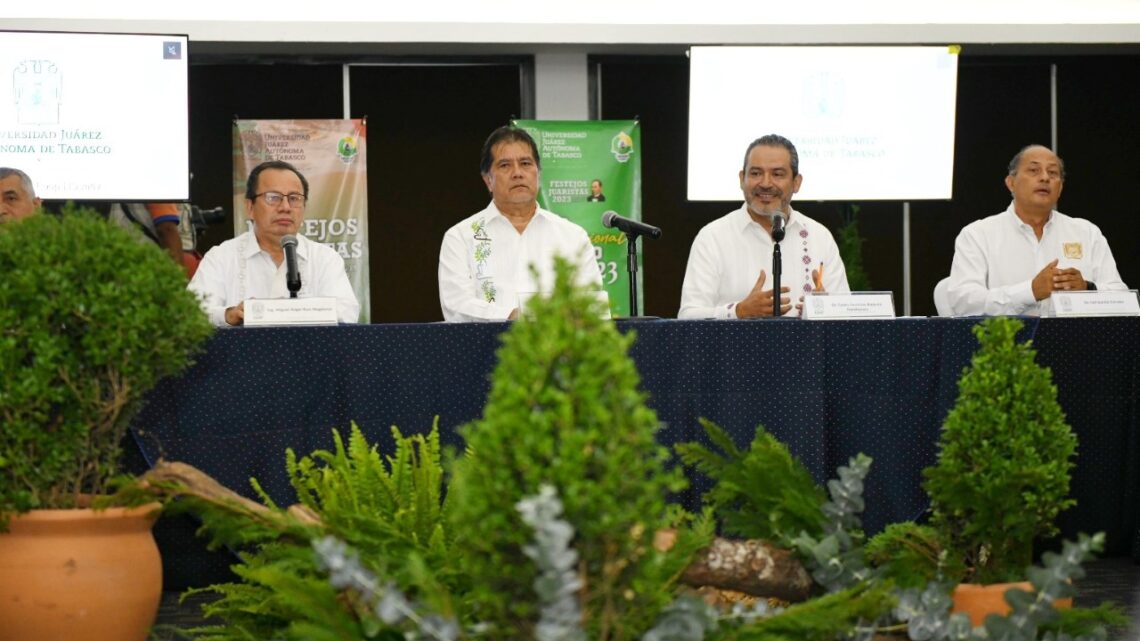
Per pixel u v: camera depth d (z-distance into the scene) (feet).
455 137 26.27
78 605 7.77
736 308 13.20
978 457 7.01
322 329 10.28
